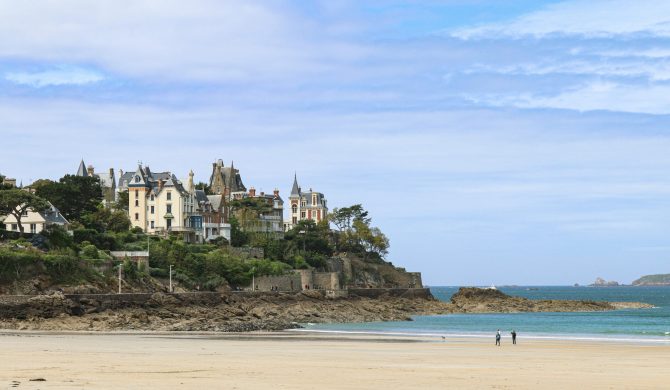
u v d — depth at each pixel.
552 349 84.00
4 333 98.94
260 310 142.50
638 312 199.12
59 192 169.50
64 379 46.22
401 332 115.31
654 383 50.34
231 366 57.12
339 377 50.75
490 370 58.06
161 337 96.56
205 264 160.00
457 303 198.50
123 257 146.50
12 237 140.62
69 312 113.44
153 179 193.38
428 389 45.66
